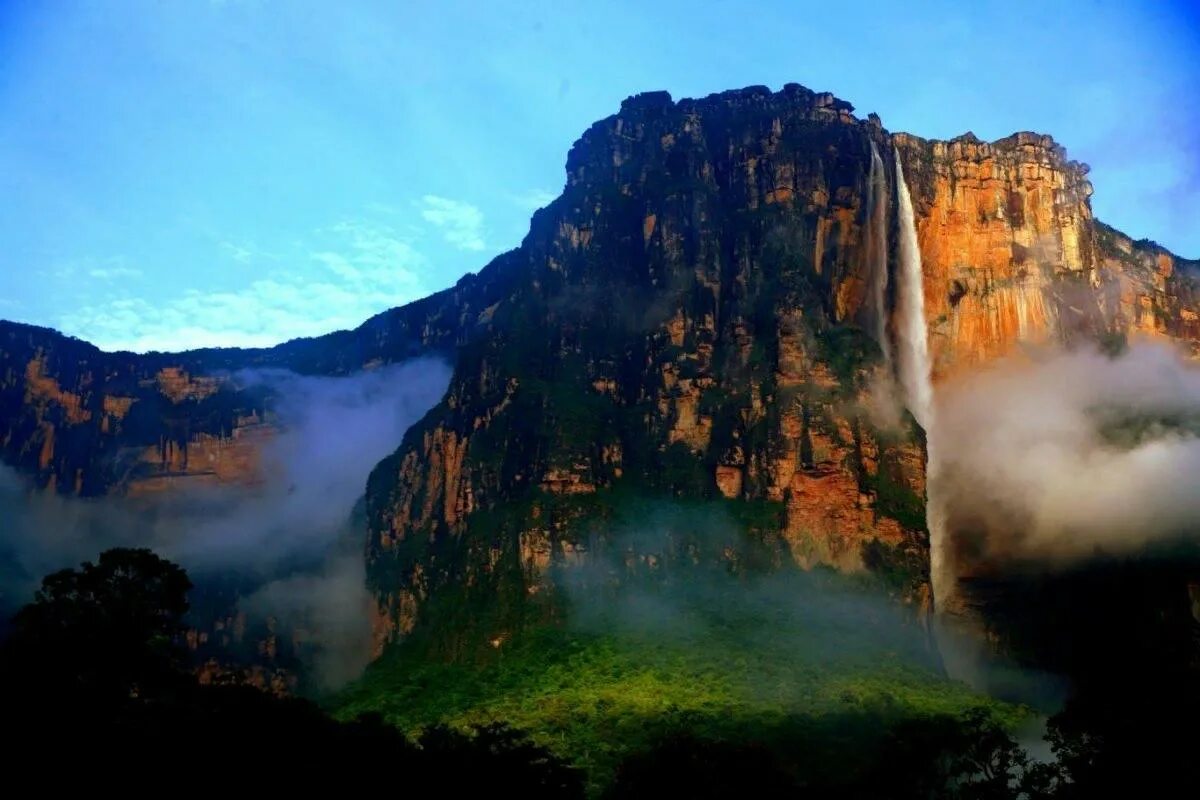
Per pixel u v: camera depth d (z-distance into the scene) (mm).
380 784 97500
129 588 103250
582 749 132625
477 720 149250
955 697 152625
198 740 92812
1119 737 83000
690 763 108000
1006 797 91125
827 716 141625
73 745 87375
